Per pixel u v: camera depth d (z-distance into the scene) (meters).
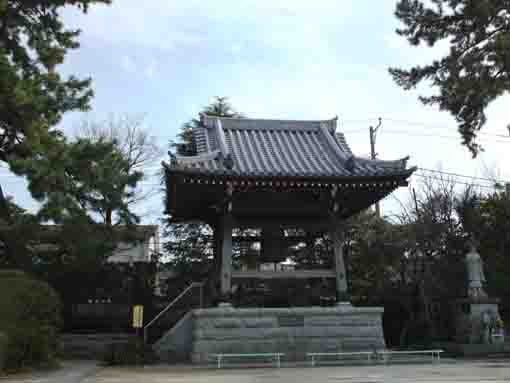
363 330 18.03
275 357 17.09
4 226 19.34
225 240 18.14
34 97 17.45
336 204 18.52
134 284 25.22
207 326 17.27
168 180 17.50
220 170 17.03
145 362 17.44
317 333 17.75
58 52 19.92
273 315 17.67
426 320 24.59
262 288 19.89
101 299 24.88
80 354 21.94
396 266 27.94
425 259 26.27
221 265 18.88
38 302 15.47
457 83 15.75
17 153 18.91
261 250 19.58
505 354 19.61
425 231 26.48
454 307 23.48
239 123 21.67
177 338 18.42
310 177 17.33
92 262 23.25
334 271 18.78
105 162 19.92
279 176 17.16
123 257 35.91
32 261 22.89
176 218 22.58
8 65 17.55
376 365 16.31
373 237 28.70
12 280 15.48
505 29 15.79
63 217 18.50
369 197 19.42
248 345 17.25
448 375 13.09
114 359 17.33
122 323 24.66
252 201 18.81
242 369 15.34
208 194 18.89
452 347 20.55
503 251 25.45
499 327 21.03
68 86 19.09
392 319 26.97
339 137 21.70
